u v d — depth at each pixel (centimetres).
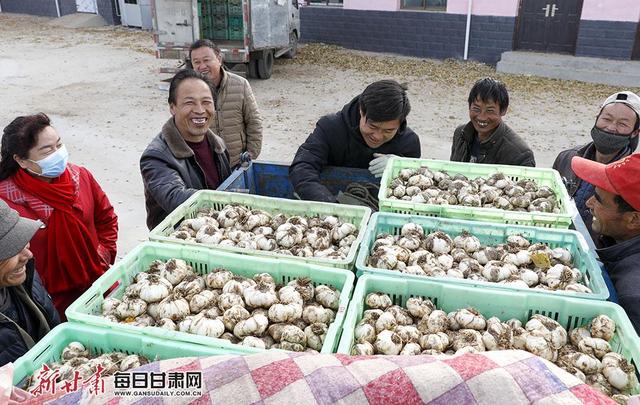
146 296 208
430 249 246
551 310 200
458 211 268
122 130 843
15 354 198
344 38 1499
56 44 1614
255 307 203
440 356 125
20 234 197
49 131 271
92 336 185
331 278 214
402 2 1395
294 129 851
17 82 1162
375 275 212
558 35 1230
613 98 302
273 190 363
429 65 1316
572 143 803
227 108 392
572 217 257
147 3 1812
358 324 196
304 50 1465
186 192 282
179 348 175
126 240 507
